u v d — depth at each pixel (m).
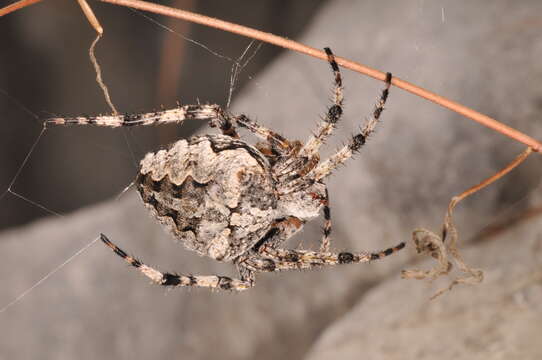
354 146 0.16
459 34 0.25
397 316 0.21
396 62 0.26
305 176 0.16
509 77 0.23
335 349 0.21
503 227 0.22
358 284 0.25
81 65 0.50
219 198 0.16
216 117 0.16
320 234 0.23
